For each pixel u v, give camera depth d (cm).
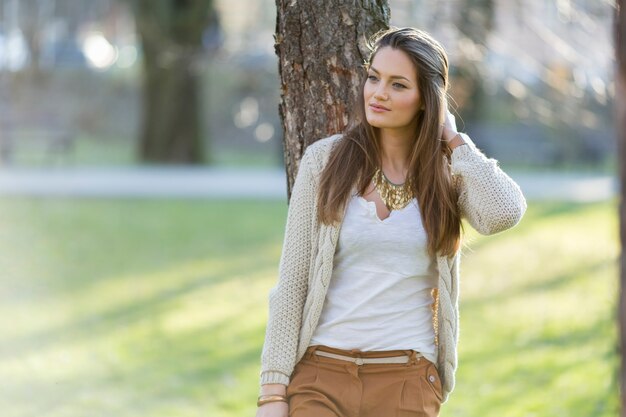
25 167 2966
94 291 1368
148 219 2027
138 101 3794
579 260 1566
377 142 413
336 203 403
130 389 911
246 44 2825
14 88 3397
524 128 3153
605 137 2992
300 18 461
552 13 1562
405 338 406
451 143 421
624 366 329
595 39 1499
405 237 404
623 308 328
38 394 891
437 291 423
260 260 1603
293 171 471
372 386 403
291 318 412
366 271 406
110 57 4025
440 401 418
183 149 3142
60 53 3788
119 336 1119
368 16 462
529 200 2267
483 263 1561
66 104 3634
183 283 1422
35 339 1103
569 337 1080
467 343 1073
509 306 1253
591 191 2419
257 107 3719
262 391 411
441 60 410
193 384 927
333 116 461
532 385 899
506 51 1597
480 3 1502
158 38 2881
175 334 1130
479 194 411
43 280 1437
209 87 3666
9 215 2038
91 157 3316
